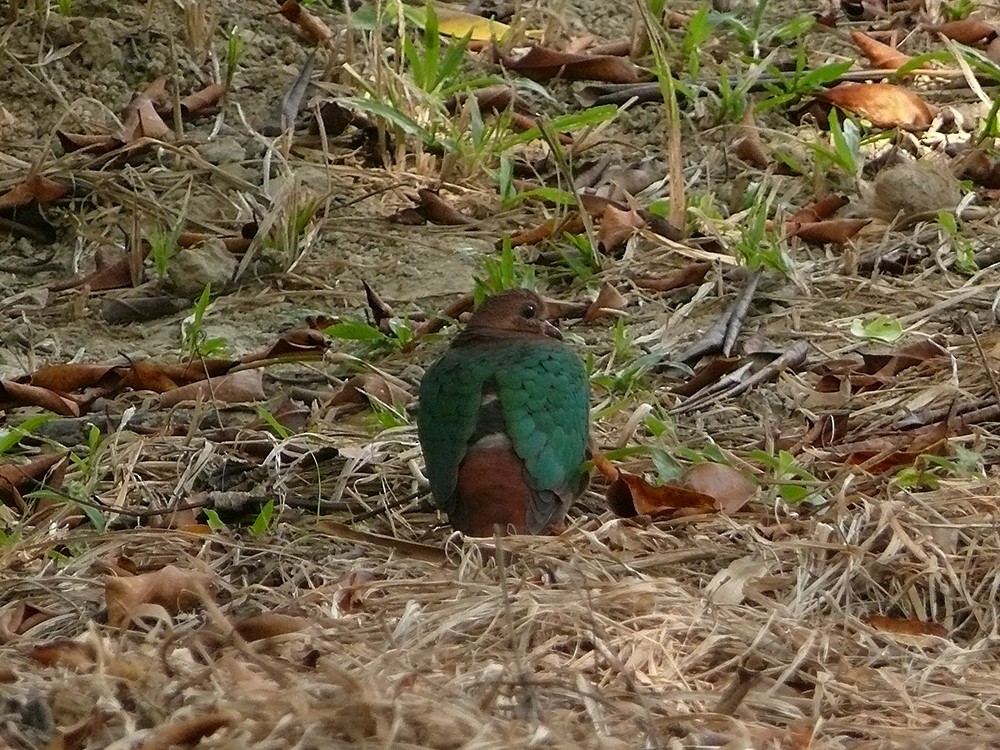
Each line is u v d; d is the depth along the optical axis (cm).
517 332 845
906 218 1088
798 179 1154
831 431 869
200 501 816
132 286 1104
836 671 620
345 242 1134
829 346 970
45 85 1247
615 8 1380
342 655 606
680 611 662
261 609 688
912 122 1199
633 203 1112
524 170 1203
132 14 1303
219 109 1249
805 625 657
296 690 545
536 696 562
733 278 1045
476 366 786
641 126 1237
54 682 579
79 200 1172
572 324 1027
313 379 977
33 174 1160
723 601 676
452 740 526
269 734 526
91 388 962
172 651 613
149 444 886
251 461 867
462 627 645
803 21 1294
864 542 727
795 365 948
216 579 712
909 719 582
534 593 666
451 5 1384
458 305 1023
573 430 778
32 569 750
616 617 659
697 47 1256
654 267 1073
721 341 972
